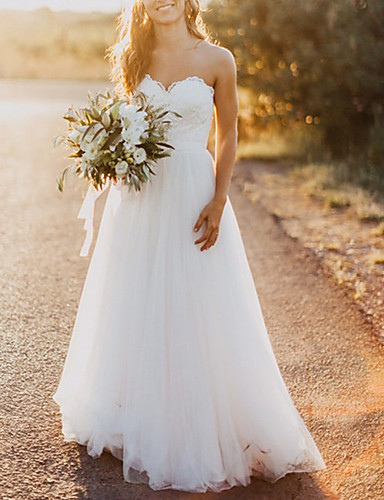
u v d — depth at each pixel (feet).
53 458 10.80
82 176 10.27
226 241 10.65
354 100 40.93
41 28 180.14
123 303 10.57
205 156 10.67
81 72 122.83
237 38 45.14
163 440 10.22
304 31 42.75
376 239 24.11
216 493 10.20
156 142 9.93
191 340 10.17
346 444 11.57
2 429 11.53
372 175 33.81
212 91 10.42
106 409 10.75
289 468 10.58
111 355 10.67
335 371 14.25
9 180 34.22
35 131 53.16
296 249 23.09
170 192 10.42
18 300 17.67
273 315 17.33
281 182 34.83
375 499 10.14
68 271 20.25
